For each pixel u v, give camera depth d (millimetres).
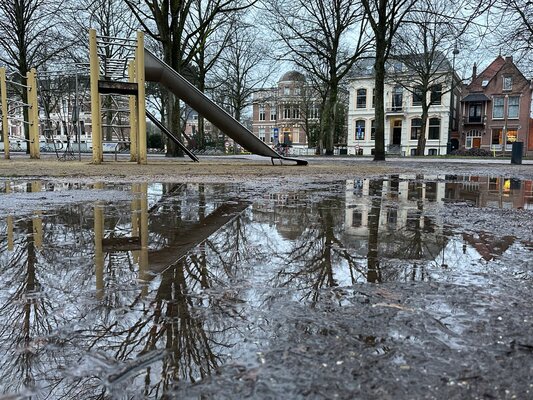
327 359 955
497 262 1855
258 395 812
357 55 24250
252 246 2156
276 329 1116
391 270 1721
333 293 1417
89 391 826
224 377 875
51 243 2203
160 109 38781
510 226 2779
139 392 821
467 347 1019
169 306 1292
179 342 1040
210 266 1768
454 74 37781
